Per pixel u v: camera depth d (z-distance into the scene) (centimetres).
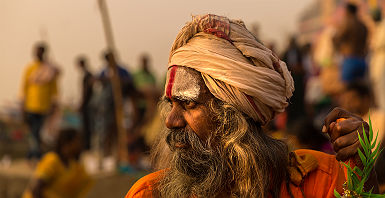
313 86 806
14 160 1021
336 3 1727
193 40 167
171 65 168
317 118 745
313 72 859
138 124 853
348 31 780
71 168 585
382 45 737
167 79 169
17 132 1166
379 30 773
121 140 762
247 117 168
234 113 165
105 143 829
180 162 168
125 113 897
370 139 162
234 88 162
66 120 1181
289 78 171
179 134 169
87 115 980
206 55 162
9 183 850
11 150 1105
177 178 168
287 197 168
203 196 166
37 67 939
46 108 937
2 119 1183
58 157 583
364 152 164
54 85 948
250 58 164
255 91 162
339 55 784
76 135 587
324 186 168
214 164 166
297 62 780
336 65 773
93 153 940
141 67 1055
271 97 165
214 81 162
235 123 165
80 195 592
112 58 737
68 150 584
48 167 571
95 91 875
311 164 169
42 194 570
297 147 452
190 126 167
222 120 165
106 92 843
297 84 757
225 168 167
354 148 164
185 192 167
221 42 164
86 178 597
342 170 170
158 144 183
